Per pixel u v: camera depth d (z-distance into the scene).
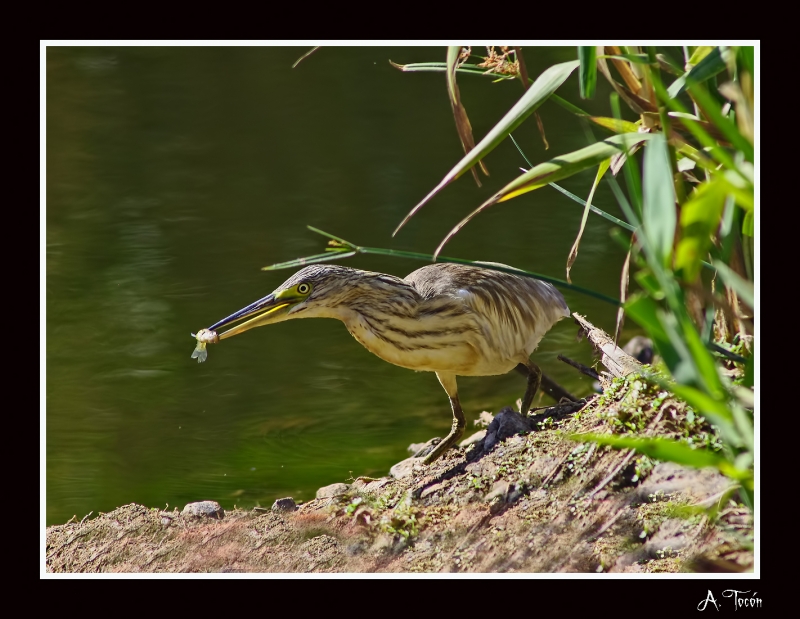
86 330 14.88
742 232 8.25
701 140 6.89
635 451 9.02
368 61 26.52
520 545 8.76
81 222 18.50
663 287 6.45
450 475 10.11
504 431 10.37
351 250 7.88
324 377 13.99
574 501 8.98
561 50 23.58
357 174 20.77
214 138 22.61
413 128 23.00
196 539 9.73
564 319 15.03
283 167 20.95
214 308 15.54
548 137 21.69
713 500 8.02
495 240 17.50
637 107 8.73
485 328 11.02
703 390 6.91
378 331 10.88
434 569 8.82
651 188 6.58
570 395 12.52
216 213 18.98
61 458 11.69
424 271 11.52
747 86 7.51
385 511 9.66
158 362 14.20
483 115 23.56
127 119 23.47
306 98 24.97
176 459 11.70
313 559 9.25
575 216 18.67
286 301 10.77
